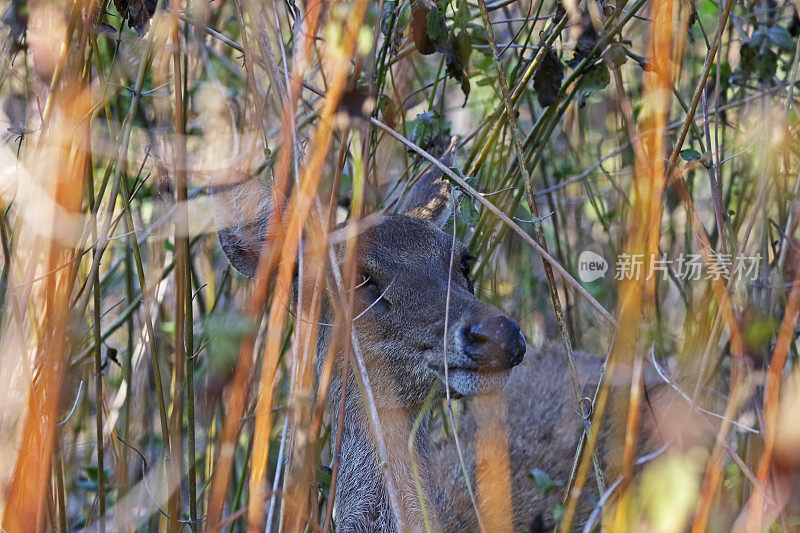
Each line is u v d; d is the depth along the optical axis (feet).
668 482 18.03
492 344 23.52
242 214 25.17
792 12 31.24
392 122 29.32
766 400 22.39
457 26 26.35
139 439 30.25
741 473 24.47
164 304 33.22
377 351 25.55
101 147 24.12
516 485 30.66
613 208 37.47
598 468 21.49
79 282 27.86
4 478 23.21
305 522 25.23
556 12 26.43
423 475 26.27
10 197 27.17
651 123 22.08
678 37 24.12
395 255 25.93
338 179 21.57
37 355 23.38
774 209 30.40
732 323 20.51
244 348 19.98
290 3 26.37
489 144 27.91
